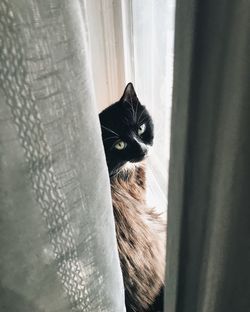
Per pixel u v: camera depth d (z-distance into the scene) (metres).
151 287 0.86
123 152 0.78
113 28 0.82
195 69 0.34
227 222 0.40
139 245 0.83
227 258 0.43
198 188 0.42
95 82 0.89
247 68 0.30
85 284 0.58
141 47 0.86
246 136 0.34
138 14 0.81
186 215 0.44
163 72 0.79
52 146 0.43
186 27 0.32
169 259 0.50
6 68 0.37
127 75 0.91
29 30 0.36
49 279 0.53
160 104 0.86
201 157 0.39
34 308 0.55
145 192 0.89
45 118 0.41
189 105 0.36
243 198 0.38
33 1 0.35
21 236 0.46
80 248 0.53
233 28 0.29
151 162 0.97
